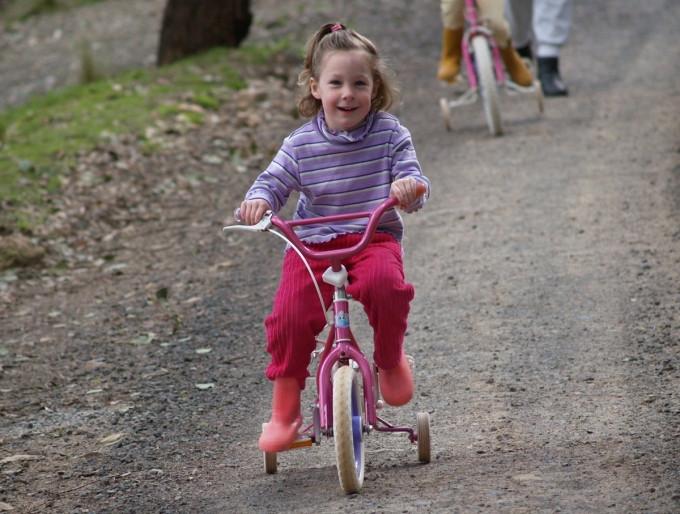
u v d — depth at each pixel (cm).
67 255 1470
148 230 1551
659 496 656
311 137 741
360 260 721
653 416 808
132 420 933
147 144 1848
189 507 738
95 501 772
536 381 912
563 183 1499
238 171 1786
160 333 1165
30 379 1068
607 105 1914
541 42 2023
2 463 862
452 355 993
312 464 803
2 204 1565
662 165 1527
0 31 3616
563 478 703
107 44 3212
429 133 1872
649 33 2566
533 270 1196
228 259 1404
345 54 723
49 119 1997
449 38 1848
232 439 867
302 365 732
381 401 802
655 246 1223
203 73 2270
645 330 996
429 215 1437
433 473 742
